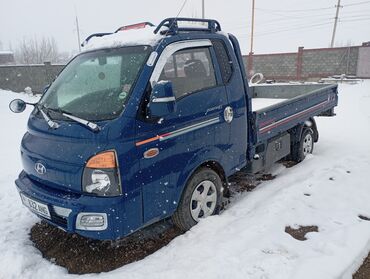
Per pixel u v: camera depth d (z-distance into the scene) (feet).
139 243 11.54
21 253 10.73
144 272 9.41
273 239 10.47
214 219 11.99
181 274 9.07
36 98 54.80
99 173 8.98
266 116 14.60
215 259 9.59
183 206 11.28
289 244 10.18
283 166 18.42
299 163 18.67
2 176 18.71
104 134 9.01
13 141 27.25
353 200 13.03
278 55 76.28
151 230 12.28
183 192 11.27
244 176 17.48
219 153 12.28
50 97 11.97
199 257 9.86
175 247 10.56
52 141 9.86
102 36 13.41
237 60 13.41
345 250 9.78
